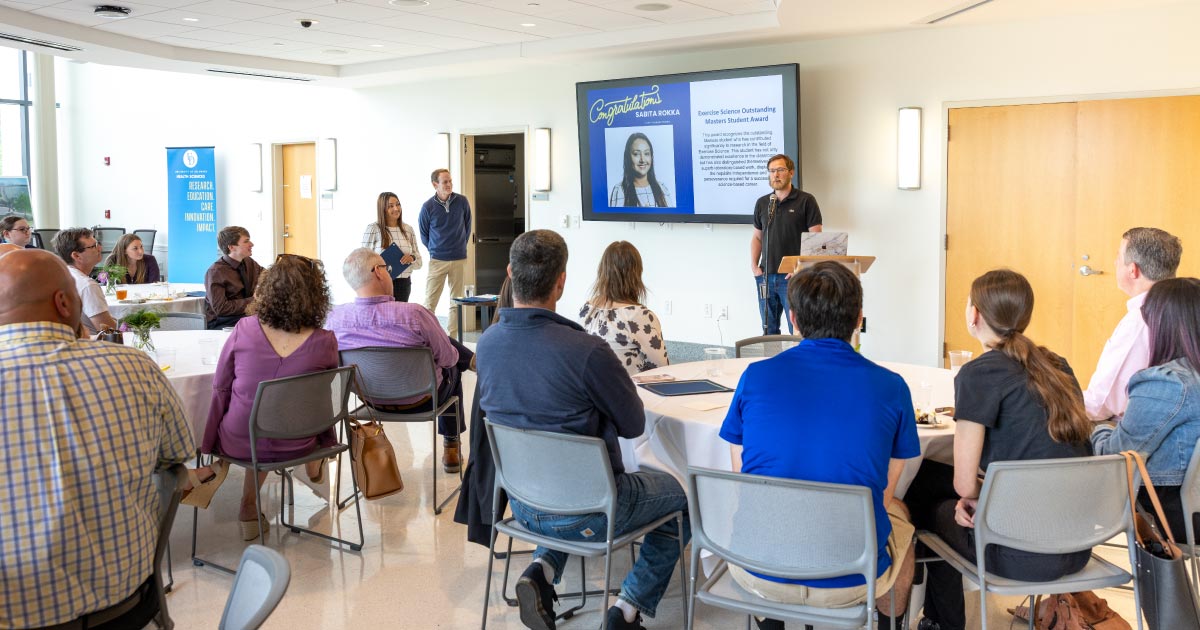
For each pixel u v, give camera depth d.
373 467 3.71
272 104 11.66
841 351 2.27
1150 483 2.29
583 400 2.66
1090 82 6.33
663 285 8.52
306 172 11.62
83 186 14.02
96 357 1.88
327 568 3.58
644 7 6.80
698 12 6.97
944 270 7.04
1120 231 6.33
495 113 9.58
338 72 9.80
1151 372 2.54
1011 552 2.34
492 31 7.82
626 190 8.38
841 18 6.45
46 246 11.56
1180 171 6.10
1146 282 3.17
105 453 1.84
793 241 6.54
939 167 6.97
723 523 2.29
